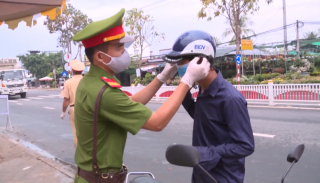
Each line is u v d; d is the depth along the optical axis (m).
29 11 4.46
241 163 1.83
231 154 1.69
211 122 1.80
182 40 1.74
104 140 1.65
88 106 1.62
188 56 1.74
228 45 27.66
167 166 4.78
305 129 6.65
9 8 4.24
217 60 24.61
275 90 11.57
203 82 1.84
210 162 1.70
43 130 8.73
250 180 3.96
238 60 15.44
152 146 6.07
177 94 1.65
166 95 15.21
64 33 29.14
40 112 13.36
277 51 30.42
